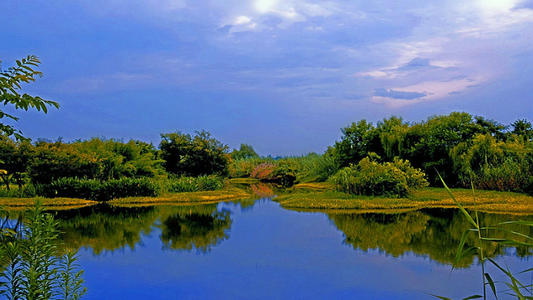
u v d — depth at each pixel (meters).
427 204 14.92
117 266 6.75
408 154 23.00
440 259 7.12
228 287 5.70
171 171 27.73
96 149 21.94
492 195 16.12
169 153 27.69
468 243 8.35
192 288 5.65
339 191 18.88
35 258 4.16
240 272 6.39
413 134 23.41
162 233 9.80
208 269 6.58
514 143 20.33
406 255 7.42
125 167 21.83
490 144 19.75
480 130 22.27
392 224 10.92
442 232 9.62
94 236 9.39
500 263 6.79
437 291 5.50
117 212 13.96
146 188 18.47
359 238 9.01
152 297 5.29
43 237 4.28
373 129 26.12
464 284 5.76
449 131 21.77
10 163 17.84
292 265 6.79
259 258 7.25
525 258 7.09
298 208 14.77
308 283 5.84
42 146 19.05
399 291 5.49
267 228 10.45
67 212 13.94
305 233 9.71
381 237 9.12
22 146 17.95
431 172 21.95
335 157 27.75
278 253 7.64
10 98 3.10
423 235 9.28
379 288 5.59
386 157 24.81
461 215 12.38
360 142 26.77
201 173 27.09
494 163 19.23
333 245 8.32
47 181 18.75
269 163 38.53
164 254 7.57
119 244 8.49
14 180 19.86
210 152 26.97
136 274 6.30
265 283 5.83
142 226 10.88
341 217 12.38
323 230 10.11
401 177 17.08
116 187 18.03
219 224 11.20
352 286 5.69
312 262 6.99
